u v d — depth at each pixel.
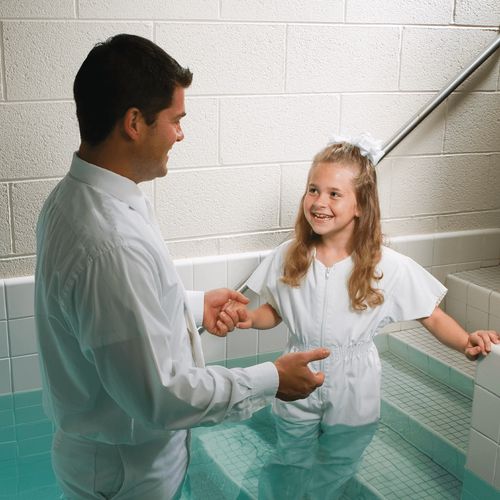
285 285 2.04
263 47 2.33
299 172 2.50
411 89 2.61
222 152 2.37
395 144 2.46
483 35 2.68
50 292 1.20
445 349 2.51
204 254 2.44
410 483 1.74
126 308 1.13
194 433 1.92
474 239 2.86
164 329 1.18
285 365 1.32
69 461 1.40
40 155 2.13
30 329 2.22
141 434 1.36
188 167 2.34
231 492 1.63
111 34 2.12
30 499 1.65
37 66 2.06
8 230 2.15
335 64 2.46
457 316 2.77
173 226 2.37
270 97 2.38
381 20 2.48
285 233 2.55
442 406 2.20
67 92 2.11
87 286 1.14
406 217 2.76
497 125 2.81
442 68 2.64
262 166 2.44
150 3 2.14
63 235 1.19
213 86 2.29
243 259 2.46
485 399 1.72
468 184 2.84
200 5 2.20
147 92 1.17
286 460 1.79
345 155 1.93
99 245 1.14
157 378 1.16
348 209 1.91
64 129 2.14
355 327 1.95
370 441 1.93
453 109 2.71
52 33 2.05
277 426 1.97
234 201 2.43
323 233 1.91
